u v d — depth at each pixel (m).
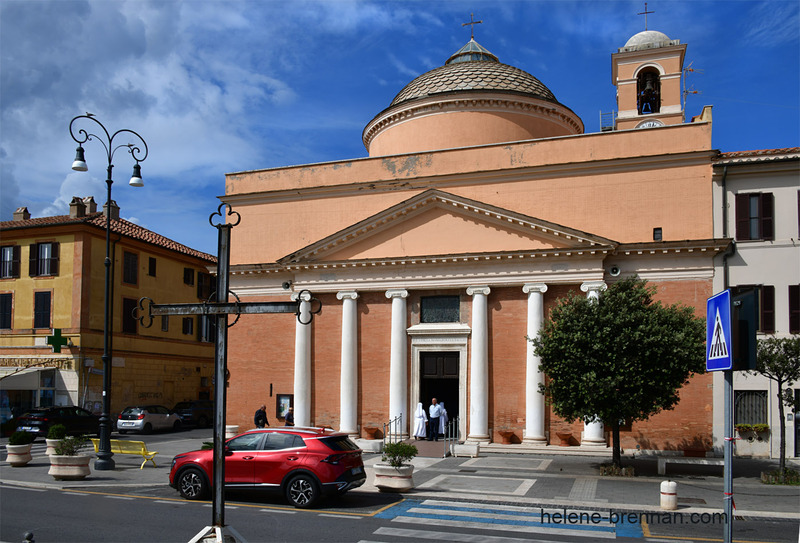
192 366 46.16
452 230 29.55
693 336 21.30
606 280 27.50
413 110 34.94
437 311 29.75
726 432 7.72
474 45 40.25
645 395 21.05
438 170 31.00
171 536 12.09
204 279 48.28
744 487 19.16
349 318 30.45
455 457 25.36
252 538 12.09
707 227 26.94
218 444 8.74
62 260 38.22
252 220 33.75
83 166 21.41
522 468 22.61
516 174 29.52
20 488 17.89
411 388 29.45
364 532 12.82
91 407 37.38
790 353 20.34
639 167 28.05
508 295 28.59
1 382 35.09
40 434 31.48
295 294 31.66
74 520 13.47
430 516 14.58
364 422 29.95
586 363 21.11
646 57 35.69
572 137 29.27
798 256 25.89
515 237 28.59
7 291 38.97
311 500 15.19
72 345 37.03
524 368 27.98
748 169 26.73
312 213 32.81
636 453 26.19
